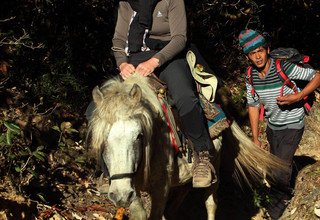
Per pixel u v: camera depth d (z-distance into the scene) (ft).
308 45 19.79
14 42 12.16
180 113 8.59
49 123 11.87
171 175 8.64
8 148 10.46
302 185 10.86
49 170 11.06
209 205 10.61
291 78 9.99
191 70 9.14
